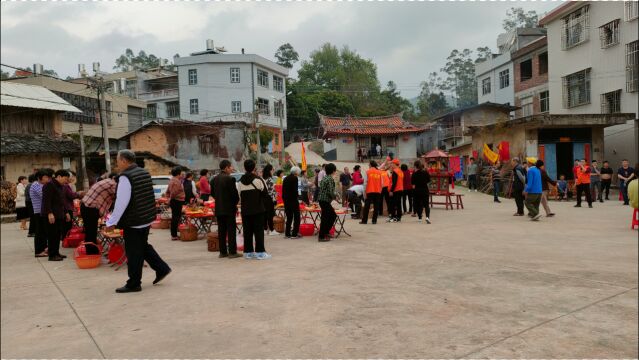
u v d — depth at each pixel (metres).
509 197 20.97
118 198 5.74
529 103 34.00
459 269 6.69
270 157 41.78
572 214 13.79
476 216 13.76
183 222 12.19
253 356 3.72
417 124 41.25
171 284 6.18
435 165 16.36
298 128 58.81
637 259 7.27
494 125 24.62
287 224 10.35
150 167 29.41
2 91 25.55
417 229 11.15
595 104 25.50
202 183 14.10
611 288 5.56
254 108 45.75
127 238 5.88
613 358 3.61
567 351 3.74
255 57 47.50
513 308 4.84
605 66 24.75
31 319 4.91
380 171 12.69
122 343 4.11
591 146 22.89
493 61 39.16
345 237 10.09
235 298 5.38
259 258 7.79
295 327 4.37
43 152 24.23
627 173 17.09
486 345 3.87
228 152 34.59
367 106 63.81
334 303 5.09
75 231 10.59
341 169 33.88
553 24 28.75
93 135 37.34
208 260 7.86
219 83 47.28
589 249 8.16
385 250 8.38
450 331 4.20
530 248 8.32
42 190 8.60
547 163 22.56
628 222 11.74
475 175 24.58
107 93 39.19
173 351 3.88
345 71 67.19
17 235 13.50
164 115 49.75
